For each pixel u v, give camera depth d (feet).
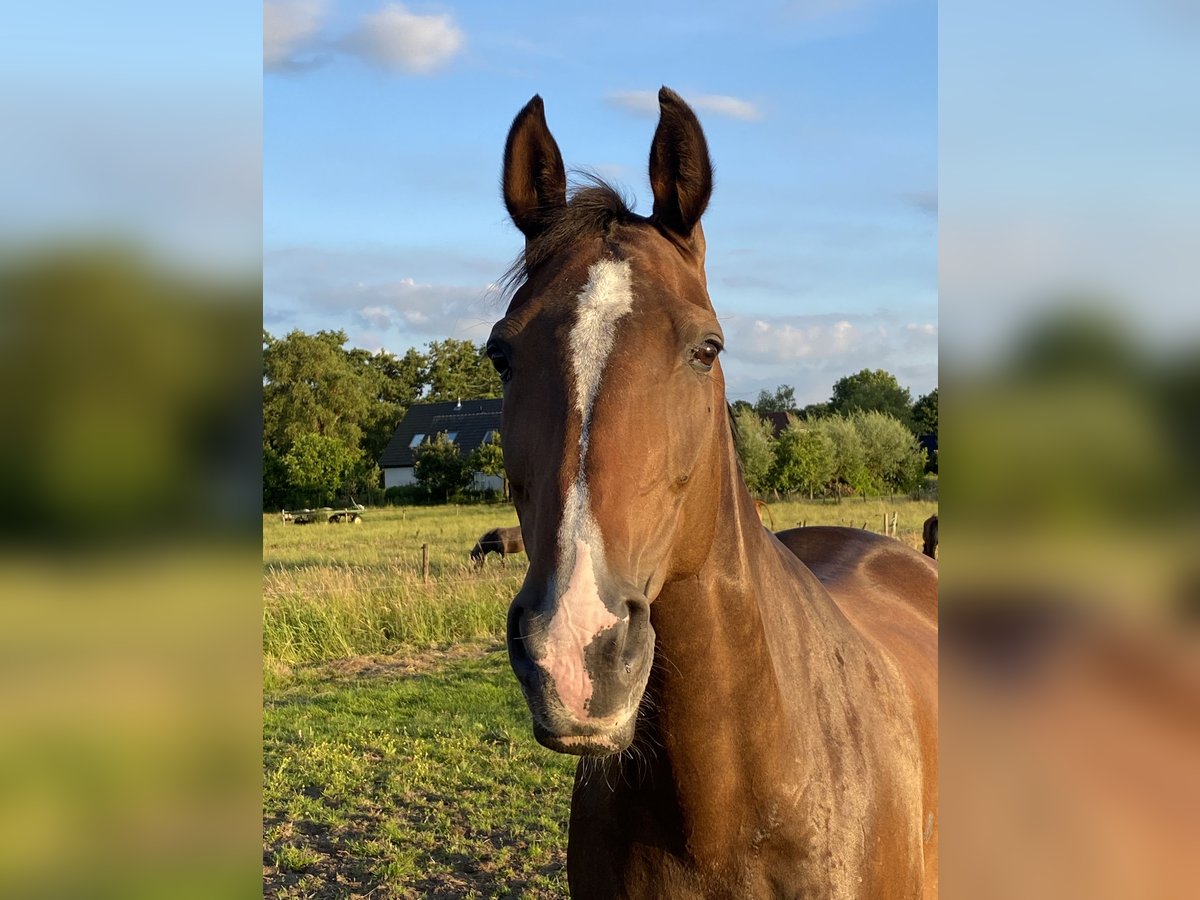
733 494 6.31
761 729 6.29
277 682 27.09
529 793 18.28
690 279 6.15
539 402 5.51
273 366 156.25
